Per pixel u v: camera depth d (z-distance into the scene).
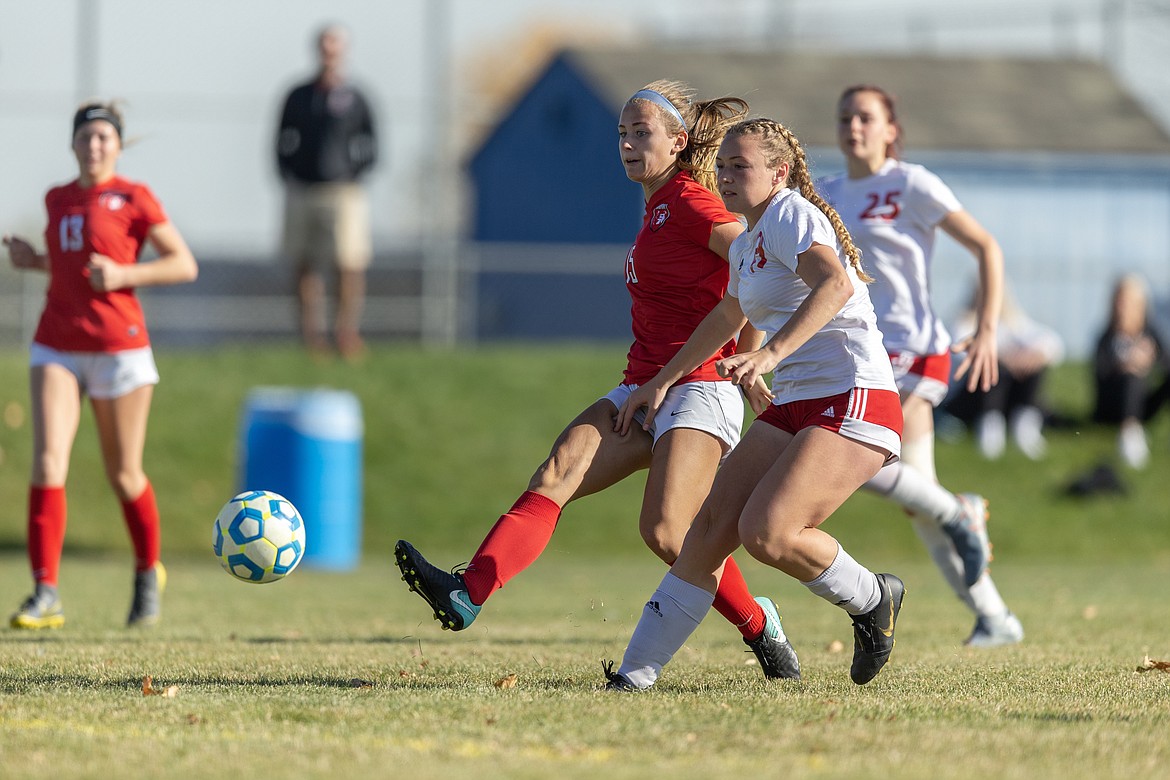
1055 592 40.19
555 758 14.46
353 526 51.19
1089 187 101.19
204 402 62.62
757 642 20.55
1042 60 122.56
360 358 68.31
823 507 18.34
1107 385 63.28
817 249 17.88
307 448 50.00
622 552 55.03
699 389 19.50
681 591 19.08
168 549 53.12
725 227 19.33
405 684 19.62
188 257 28.53
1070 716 17.16
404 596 38.84
